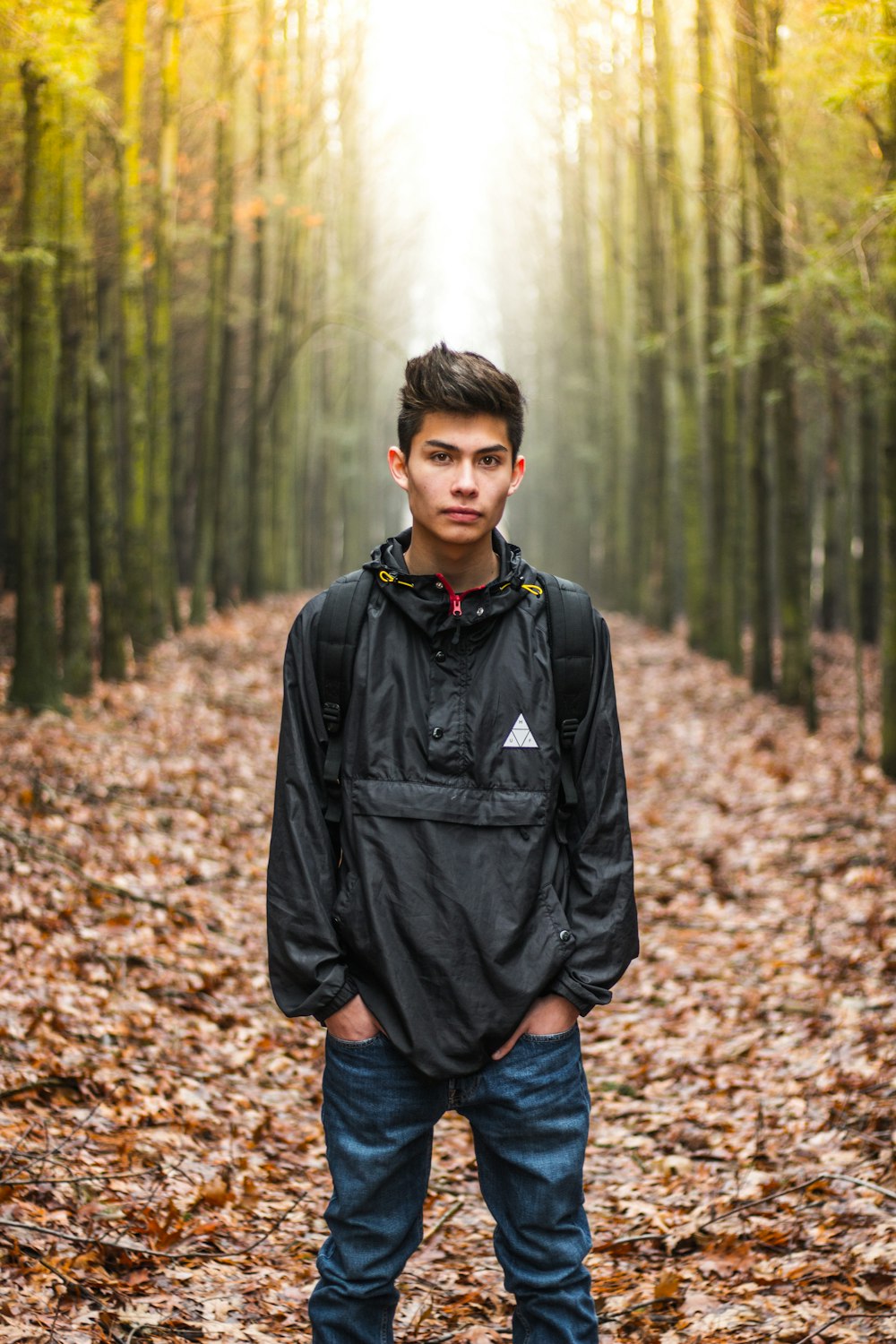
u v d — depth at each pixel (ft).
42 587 31.68
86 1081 13.55
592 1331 7.13
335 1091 7.05
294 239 70.38
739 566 53.31
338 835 7.12
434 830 6.80
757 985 18.85
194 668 45.19
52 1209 10.73
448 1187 13.00
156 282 47.80
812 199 36.09
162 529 49.03
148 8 42.16
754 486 47.06
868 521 57.62
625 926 7.04
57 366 35.17
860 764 33.86
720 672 54.29
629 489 85.71
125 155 41.27
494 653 6.95
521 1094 6.89
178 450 74.33
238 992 17.94
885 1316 9.50
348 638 6.93
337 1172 7.04
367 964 6.83
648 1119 14.48
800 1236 11.09
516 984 6.75
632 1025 17.92
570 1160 6.99
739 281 45.73
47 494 31.68
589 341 92.22
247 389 85.10
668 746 40.47
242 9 46.37
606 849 7.04
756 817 29.99
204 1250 10.71
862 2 20.29
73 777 26.35
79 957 17.19
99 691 37.06
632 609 84.94
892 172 25.68
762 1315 9.75
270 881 6.98
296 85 63.16
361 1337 7.18
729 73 37.32
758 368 45.34
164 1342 9.00
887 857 24.64
